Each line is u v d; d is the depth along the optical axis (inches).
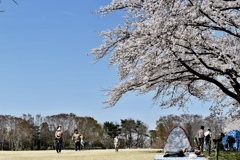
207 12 511.8
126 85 796.6
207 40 629.0
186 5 521.0
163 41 543.8
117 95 856.9
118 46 683.4
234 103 933.2
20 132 3289.9
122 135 3782.0
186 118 3216.0
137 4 644.7
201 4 508.1
